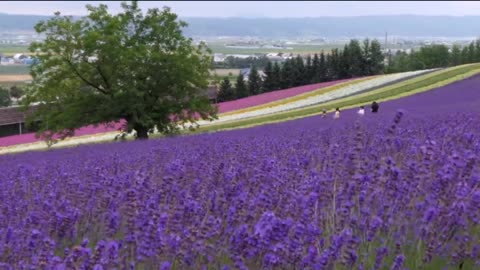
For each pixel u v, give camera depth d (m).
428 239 4.15
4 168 14.45
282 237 3.74
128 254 4.44
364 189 4.99
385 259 4.18
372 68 130.25
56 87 40.75
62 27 40.12
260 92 116.94
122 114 40.75
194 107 41.84
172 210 4.89
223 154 9.70
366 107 44.62
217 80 44.06
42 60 40.16
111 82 39.84
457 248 4.11
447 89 50.91
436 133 8.83
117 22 39.38
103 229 5.37
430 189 4.79
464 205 4.13
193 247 4.29
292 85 117.75
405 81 62.78
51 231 5.14
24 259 4.61
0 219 6.02
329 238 4.29
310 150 8.59
